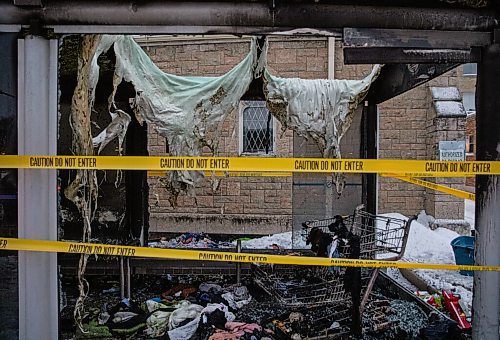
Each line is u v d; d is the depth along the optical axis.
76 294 5.58
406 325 4.34
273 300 5.11
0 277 2.66
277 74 9.45
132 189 6.27
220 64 9.43
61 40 2.90
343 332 4.08
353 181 6.42
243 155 9.39
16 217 2.68
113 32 2.70
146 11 2.67
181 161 2.94
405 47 2.80
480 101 2.90
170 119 4.51
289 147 9.25
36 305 2.67
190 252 3.31
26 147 2.66
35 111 2.66
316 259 3.47
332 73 9.27
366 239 5.00
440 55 2.83
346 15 2.75
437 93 9.41
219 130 4.67
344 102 5.10
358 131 6.33
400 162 2.94
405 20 2.78
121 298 5.11
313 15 2.73
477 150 2.95
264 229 9.30
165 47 9.53
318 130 5.08
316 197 6.65
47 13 2.64
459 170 2.87
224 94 4.61
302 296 4.62
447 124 9.14
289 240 8.20
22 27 2.66
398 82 5.23
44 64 2.67
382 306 4.83
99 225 6.24
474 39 2.85
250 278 5.80
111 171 6.27
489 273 2.87
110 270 6.19
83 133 3.29
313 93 5.04
